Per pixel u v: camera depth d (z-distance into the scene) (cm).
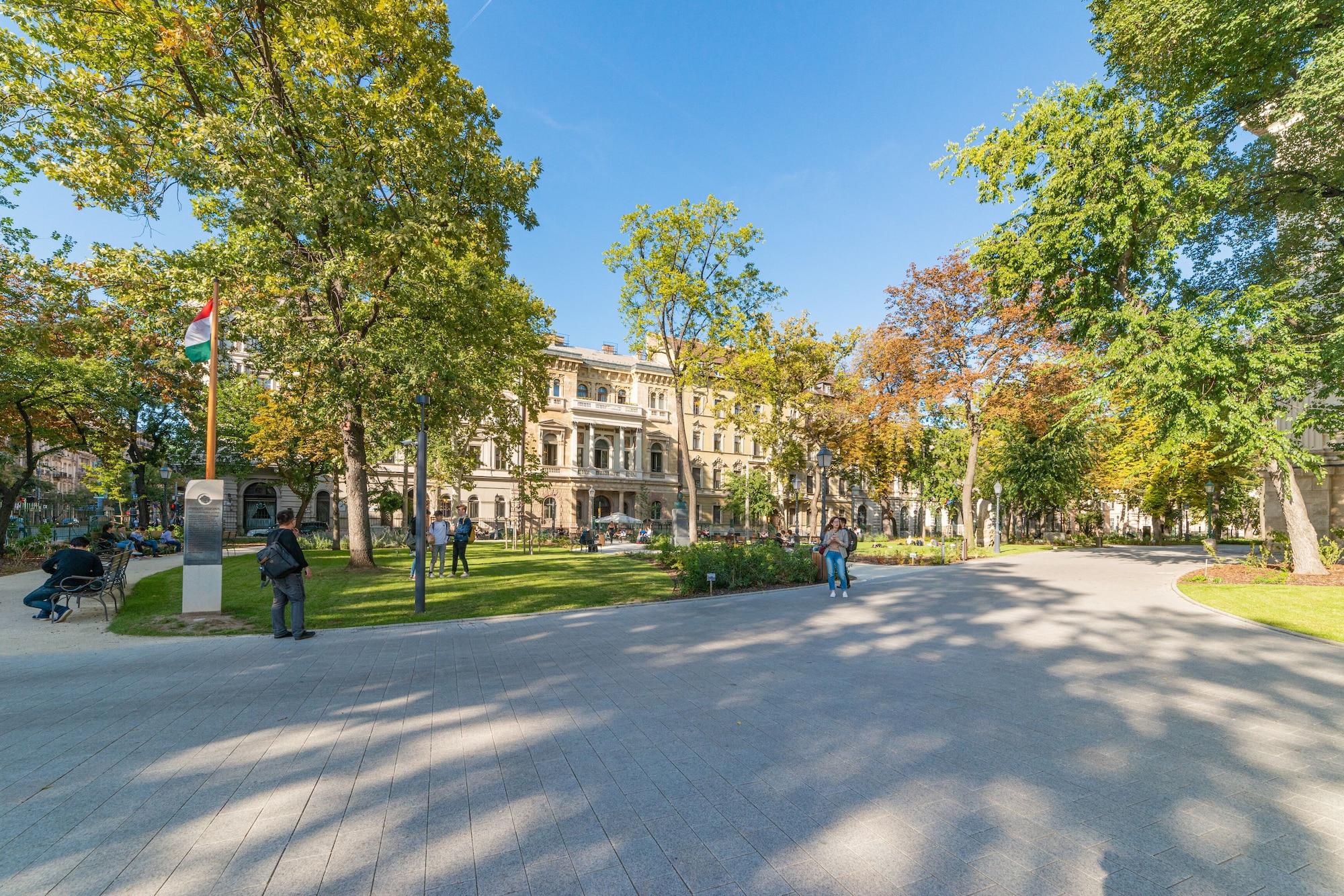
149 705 564
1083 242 1545
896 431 3378
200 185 1211
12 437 2162
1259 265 1711
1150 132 1443
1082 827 337
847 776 405
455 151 1509
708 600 1241
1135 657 755
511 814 353
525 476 3064
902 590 1421
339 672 688
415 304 1440
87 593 988
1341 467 2347
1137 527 6341
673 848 315
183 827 338
